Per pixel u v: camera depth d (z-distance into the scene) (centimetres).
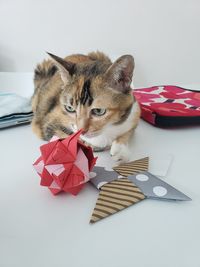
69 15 112
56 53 118
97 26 113
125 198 30
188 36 112
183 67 117
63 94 45
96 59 57
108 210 29
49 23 114
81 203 30
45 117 49
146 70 117
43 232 26
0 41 120
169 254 24
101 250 24
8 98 59
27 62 122
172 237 26
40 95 56
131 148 44
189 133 51
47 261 23
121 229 27
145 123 55
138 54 115
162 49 114
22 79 78
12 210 29
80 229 26
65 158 30
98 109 42
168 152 43
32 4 112
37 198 31
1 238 25
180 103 60
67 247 24
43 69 63
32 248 24
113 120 43
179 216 28
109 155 41
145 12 109
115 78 42
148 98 64
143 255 24
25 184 34
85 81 42
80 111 42
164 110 54
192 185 34
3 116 52
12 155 42
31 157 41
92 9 110
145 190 31
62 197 31
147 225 27
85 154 33
